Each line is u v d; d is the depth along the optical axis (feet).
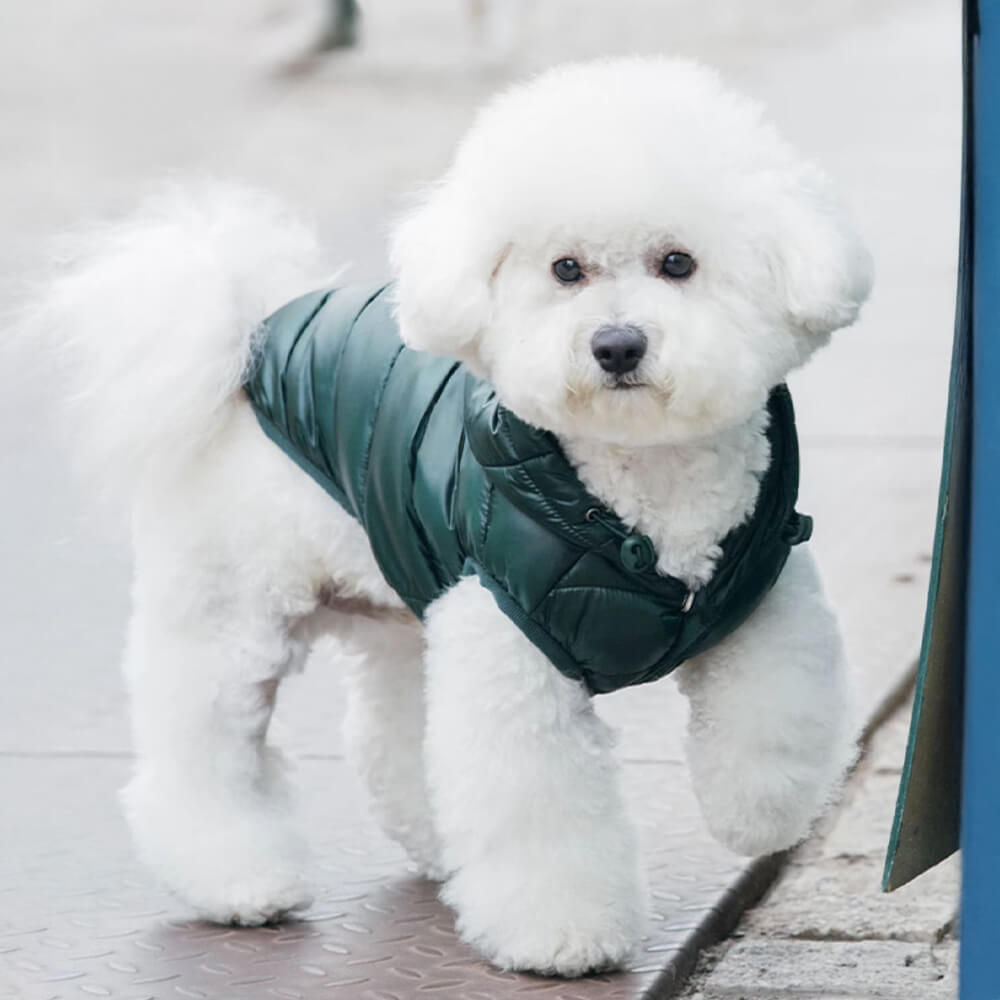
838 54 93.09
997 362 13.65
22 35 101.65
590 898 17.74
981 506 13.79
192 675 19.95
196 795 19.95
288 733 25.44
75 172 66.74
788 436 17.58
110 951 18.95
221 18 105.70
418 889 20.49
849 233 17.01
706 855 20.66
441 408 18.25
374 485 18.53
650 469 16.92
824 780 17.99
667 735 24.56
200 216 21.13
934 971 18.35
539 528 17.01
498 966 18.12
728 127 17.03
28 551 34.12
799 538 17.60
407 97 81.61
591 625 17.02
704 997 17.98
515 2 92.94
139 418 19.69
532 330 16.75
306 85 85.92
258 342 19.92
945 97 79.51
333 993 17.71
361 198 60.90
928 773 15.49
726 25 102.89
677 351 15.97
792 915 19.88
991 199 13.61
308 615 20.30
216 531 19.76
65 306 20.93
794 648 17.79
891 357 44.65
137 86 86.74
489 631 17.29
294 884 19.63
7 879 20.93
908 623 27.86
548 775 17.44
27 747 25.20
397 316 17.99
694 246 16.40
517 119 17.28
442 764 17.69
